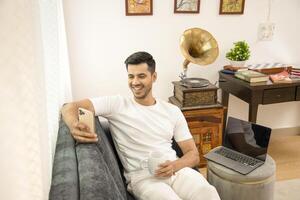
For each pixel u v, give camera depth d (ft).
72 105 4.90
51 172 3.24
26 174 2.38
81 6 7.94
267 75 7.95
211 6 8.71
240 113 9.94
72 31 8.07
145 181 4.74
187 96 7.68
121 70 8.71
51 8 4.58
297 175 7.80
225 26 9.01
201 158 8.09
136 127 5.15
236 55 8.68
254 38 9.34
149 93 5.33
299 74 8.25
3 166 2.29
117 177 4.40
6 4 2.11
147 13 8.34
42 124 2.58
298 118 10.53
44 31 3.87
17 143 2.30
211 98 7.88
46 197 2.77
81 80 8.53
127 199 4.69
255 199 5.21
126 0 8.12
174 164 4.82
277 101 7.74
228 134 6.15
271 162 5.56
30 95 2.32
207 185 4.57
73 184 3.10
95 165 3.59
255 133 5.75
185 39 7.65
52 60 4.51
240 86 8.00
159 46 8.75
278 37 9.52
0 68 2.16
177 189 4.74
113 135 5.41
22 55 2.23
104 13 8.13
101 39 8.32
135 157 5.06
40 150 2.50
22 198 2.39
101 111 5.14
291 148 9.43
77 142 4.23
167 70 9.00
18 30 2.18
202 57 7.66
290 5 9.28
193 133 7.84
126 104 5.33
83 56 8.35
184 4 8.50
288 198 6.77
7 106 2.22
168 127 5.34
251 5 8.98
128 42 8.52
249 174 5.16
